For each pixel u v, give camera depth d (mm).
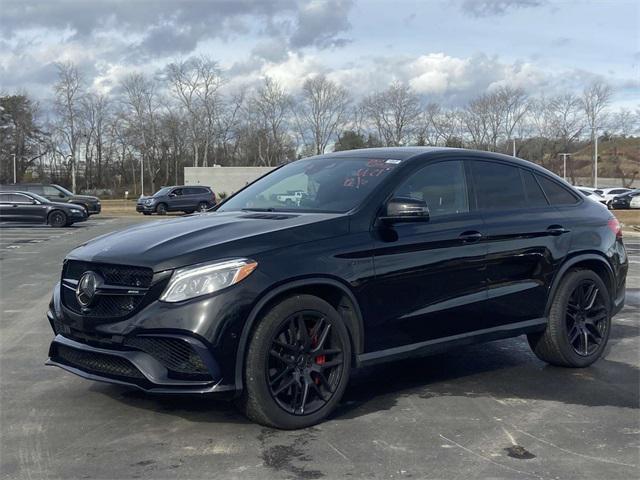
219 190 63781
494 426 4477
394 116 68875
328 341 4500
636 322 7973
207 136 82938
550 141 73250
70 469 3799
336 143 74375
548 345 5785
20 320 8141
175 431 4344
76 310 4410
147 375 4020
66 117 82188
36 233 23422
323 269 4387
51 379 5531
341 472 3748
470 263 5145
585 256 5926
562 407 4875
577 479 3678
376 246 4648
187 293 4035
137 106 84375
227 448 4074
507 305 5410
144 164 89812
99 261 4301
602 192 47438
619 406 4910
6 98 91375
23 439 4242
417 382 5473
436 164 5289
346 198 4926
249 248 4227
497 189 5602
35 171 92500
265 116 81938
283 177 5773
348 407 4832
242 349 4105
